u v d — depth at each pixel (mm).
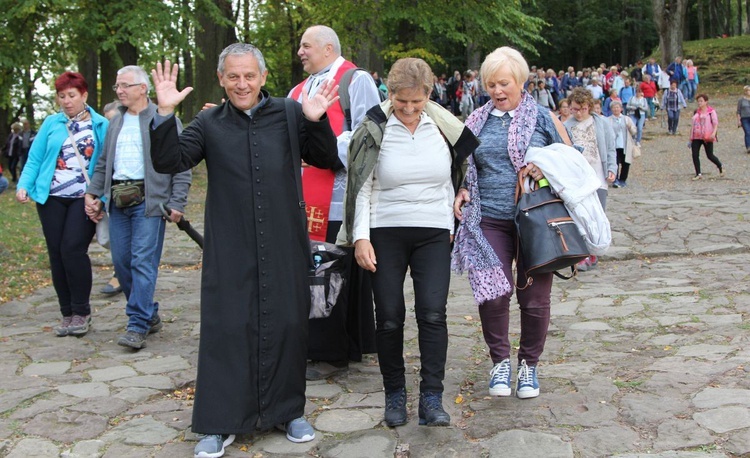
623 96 25562
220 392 3693
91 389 4762
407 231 3863
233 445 3861
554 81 31406
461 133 3904
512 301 6871
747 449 3420
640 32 58688
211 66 21609
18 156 19703
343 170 4789
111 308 7086
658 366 4637
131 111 5805
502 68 4098
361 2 21766
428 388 3857
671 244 9086
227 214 3750
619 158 14648
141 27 16281
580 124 7980
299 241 3857
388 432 3945
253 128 3793
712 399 3986
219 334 3711
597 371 4672
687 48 40812
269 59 31188
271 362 3764
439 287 3857
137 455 3812
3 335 6238
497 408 4145
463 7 22031
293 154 3854
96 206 5902
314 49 4949
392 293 3883
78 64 23094
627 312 6215
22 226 11617
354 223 3887
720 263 8016
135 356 5516
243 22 30000
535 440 3664
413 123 3885
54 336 6137
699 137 15492
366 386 4691
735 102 30453
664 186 14711
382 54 23297
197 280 8406
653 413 3887
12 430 4141
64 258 6023
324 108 3713
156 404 4527
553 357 5129
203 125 3795
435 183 3895
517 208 4031
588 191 3994
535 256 3900
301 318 3850
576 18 54312
